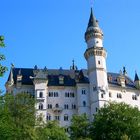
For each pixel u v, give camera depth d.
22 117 68.12
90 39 144.12
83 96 135.12
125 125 85.94
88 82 138.00
